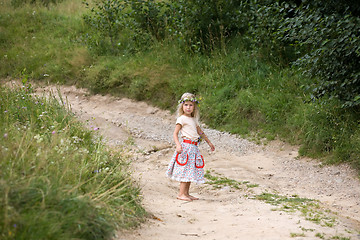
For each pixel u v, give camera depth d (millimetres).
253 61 11820
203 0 13023
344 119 8227
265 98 10398
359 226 4418
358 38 7312
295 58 11484
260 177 7191
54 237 2828
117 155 5754
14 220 2803
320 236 3744
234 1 13156
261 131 9594
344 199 6090
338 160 7500
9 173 3359
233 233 3924
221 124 10320
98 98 12445
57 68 13859
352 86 7988
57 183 3576
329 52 7809
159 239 3689
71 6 18406
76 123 6613
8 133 4574
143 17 14172
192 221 4508
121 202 4180
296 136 8898
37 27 16812
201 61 12406
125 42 14344
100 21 14609
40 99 7586
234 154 8680
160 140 9430
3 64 14492
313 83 9430
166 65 12508
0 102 6578
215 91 11211
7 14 17562
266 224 4215
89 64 13719
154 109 11555
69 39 15688
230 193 5996
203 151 8844
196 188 6391
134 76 12484
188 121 5805
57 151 4324
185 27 13078
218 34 13164
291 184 6895
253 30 11766
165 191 6023
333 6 8680
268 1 11797
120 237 3514
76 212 3260
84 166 4371
